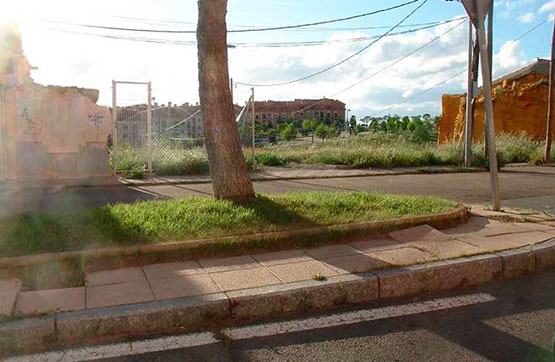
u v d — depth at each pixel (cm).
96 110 1217
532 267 544
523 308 438
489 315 423
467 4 746
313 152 1920
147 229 551
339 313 425
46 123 1151
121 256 495
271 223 594
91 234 535
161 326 389
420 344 368
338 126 6838
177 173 1388
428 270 483
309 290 434
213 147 709
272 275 468
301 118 9075
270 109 8969
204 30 684
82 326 370
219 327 394
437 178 1460
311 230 575
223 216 607
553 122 3006
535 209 895
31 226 566
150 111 1347
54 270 461
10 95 1102
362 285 453
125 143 1466
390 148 1942
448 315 423
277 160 1772
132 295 416
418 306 442
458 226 678
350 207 693
